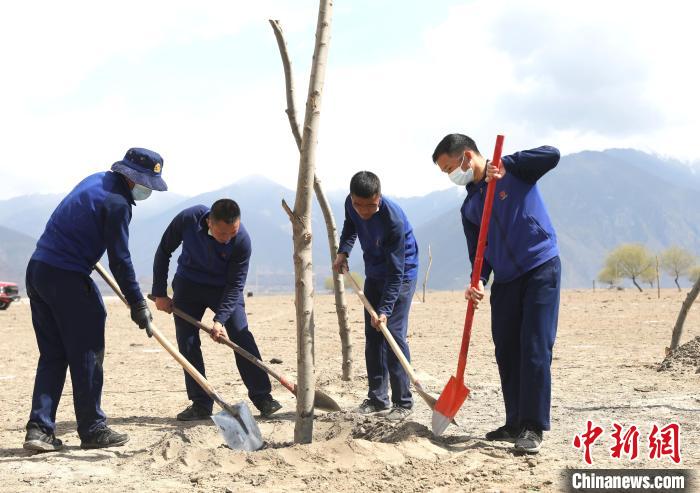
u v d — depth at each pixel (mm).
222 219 6285
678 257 88938
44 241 5547
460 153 5285
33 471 5051
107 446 5719
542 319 5168
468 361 10805
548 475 4625
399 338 6746
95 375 5648
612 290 60750
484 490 4332
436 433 5488
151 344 15094
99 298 5664
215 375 9984
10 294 30312
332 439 5668
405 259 6758
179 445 5426
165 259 6902
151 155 5602
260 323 20828
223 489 4547
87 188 5559
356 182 6211
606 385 8023
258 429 5742
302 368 5352
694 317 20422
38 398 5586
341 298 8758
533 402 5129
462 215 5605
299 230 5258
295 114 7598
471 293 5312
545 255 5242
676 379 8203
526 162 5199
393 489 4469
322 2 5086
